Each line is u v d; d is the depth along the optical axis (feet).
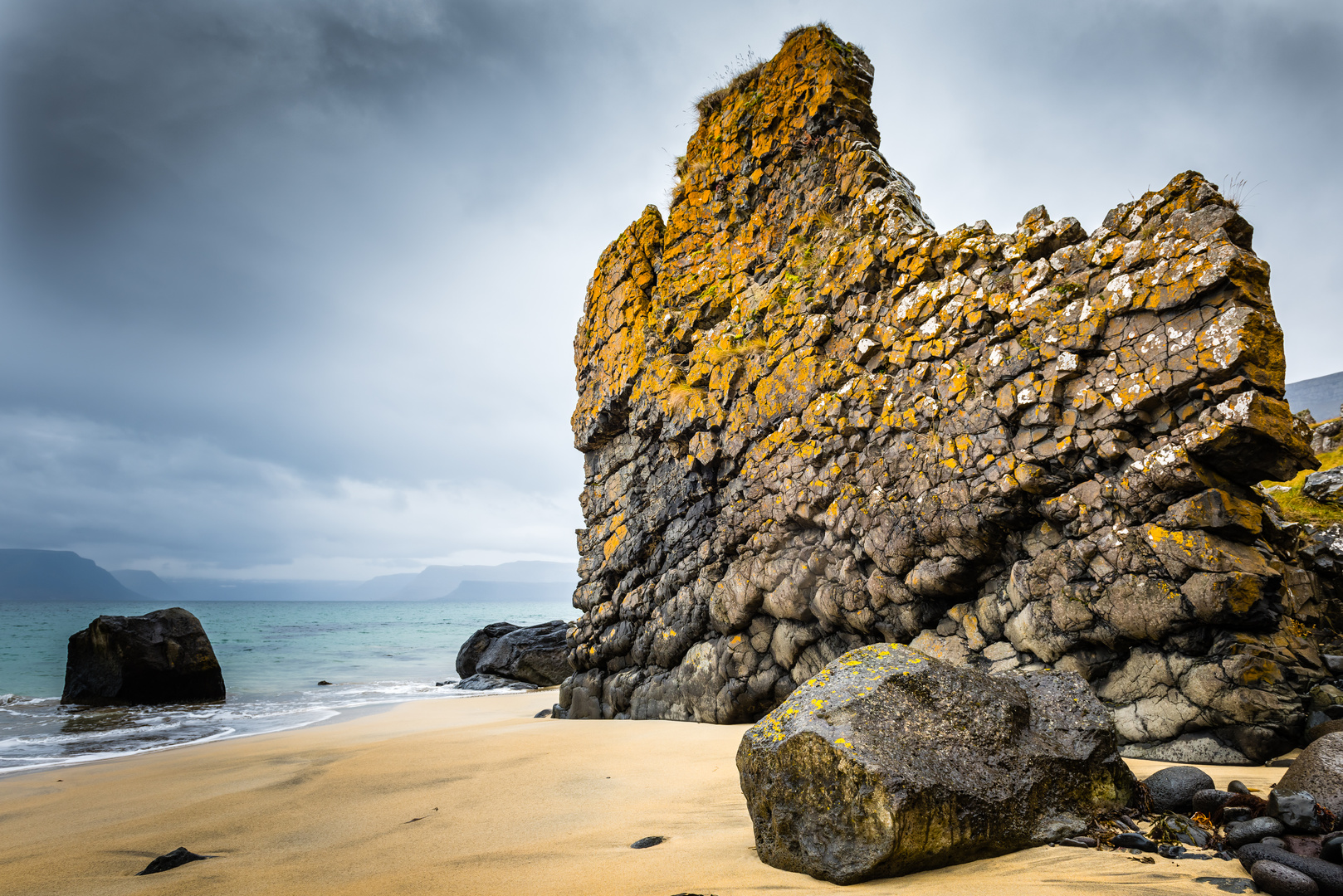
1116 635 19.74
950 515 23.82
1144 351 19.83
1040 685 13.71
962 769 11.21
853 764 10.61
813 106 35.09
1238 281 18.10
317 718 46.93
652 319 41.19
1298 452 17.48
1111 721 12.91
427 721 41.19
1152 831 11.27
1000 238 24.94
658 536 38.86
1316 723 16.11
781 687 30.32
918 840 10.29
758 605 31.71
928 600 25.13
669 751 24.48
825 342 30.73
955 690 12.37
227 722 46.57
